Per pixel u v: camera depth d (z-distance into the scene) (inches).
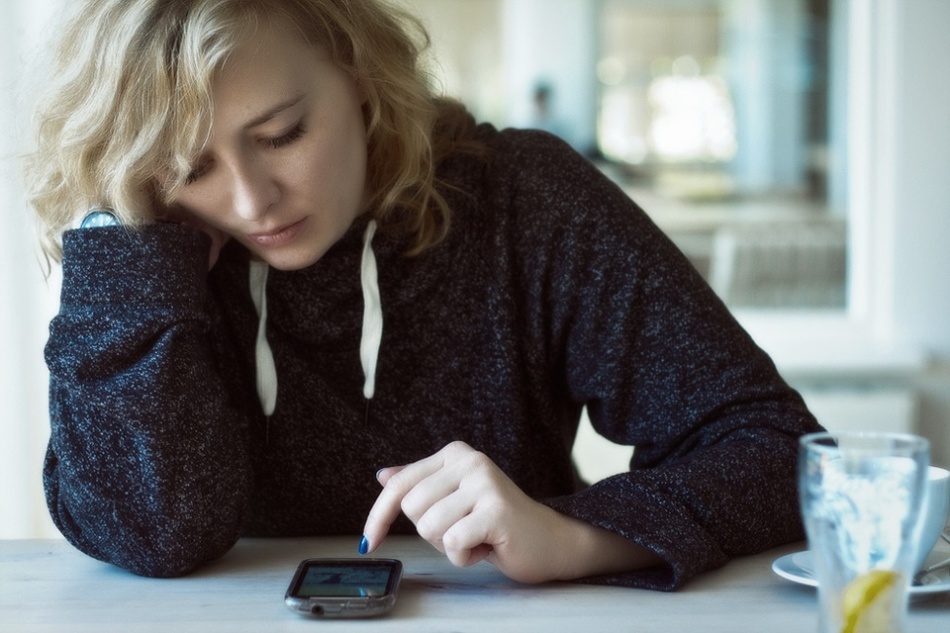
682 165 136.5
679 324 44.0
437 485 35.0
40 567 38.6
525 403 46.0
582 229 45.3
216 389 40.2
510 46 140.5
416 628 30.6
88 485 38.1
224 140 37.2
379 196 43.9
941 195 118.8
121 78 37.2
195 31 35.6
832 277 129.0
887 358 118.1
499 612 31.9
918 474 25.0
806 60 129.3
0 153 48.4
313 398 44.5
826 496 25.5
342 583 33.3
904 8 115.3
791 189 131.3
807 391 119.2
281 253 40.1
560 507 35.6
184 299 39.8
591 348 45.1
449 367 45.6
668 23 135.4
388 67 41.9
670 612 31.8
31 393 82.8
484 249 45.9
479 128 49.2
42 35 42.1
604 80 138.3
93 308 39.5
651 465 44.5
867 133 120.2
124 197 39.1
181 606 33.4
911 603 31.8
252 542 42.1
